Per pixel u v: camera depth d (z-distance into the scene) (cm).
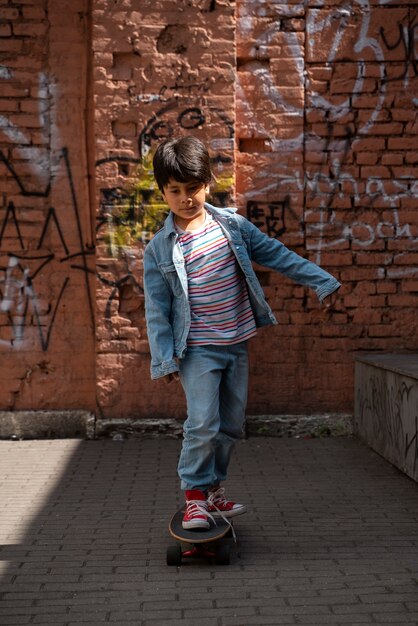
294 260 422
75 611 341
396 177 665
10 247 676
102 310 659
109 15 644
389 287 668
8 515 477
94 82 647
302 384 673
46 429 676
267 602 347
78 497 512
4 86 667
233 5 645
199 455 405
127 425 661
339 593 355
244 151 669
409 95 661
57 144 671
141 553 412
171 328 412
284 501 499
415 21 657
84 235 675
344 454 611
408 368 544
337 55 659
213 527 402
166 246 412
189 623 327
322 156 664
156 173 402
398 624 322
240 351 421
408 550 410
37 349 681
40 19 664
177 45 647
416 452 516
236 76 659
